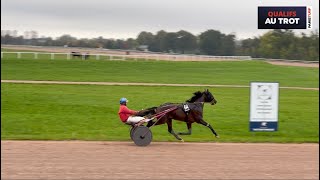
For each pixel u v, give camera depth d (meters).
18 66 51.84
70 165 11.95
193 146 15.30
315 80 52.72
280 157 13.47
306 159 13.23
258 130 18.17
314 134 19.69
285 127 21.36
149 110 15.55
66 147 14.58
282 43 104.50
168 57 72.31
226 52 112.88
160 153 13.85
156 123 15.59
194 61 66.06
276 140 17.05
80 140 16.41
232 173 11.39
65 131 19.44
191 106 15.71
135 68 56.09
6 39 91.06
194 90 37.94
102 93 33.72
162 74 52.69
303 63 81.50
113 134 18.80
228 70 58.88
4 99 28.89
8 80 41.72
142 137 15.13
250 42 109.94
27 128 19.97
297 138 17.98
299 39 104.00
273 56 104.38
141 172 11.33
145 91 35.94
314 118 24.58
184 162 12.57
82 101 29.25
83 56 64.25
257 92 18.11
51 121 22.02
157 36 112.81
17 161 12.30
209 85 43.31
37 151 13.75
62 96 31.25
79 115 24.23
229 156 13.52
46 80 43.16
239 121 23.06
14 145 14.77
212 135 18.81
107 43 107.00
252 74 55.97
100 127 20.84
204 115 24.69
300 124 22.41
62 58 62.16
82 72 50.69
